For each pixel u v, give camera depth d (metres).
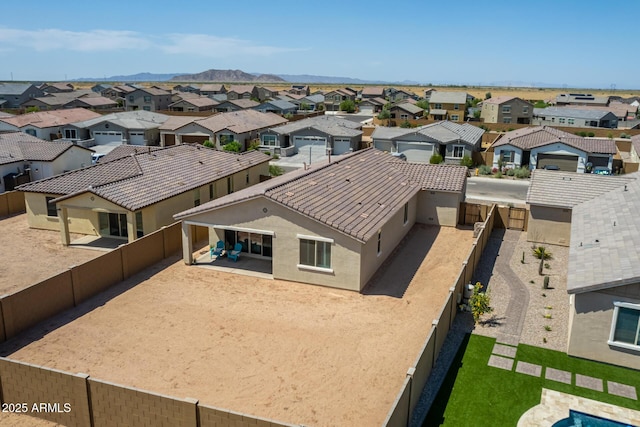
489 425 14.69
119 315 21.53
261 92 168.12
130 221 29.72
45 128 70.88
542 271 27.14
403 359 18.22
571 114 92.31
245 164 42.69
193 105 111.19
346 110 132.12
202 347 18.92
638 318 17.41
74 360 17.98
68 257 29.12
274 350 18.72
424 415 15.09
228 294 23.67
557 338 20.00
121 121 72.19
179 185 34.25
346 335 19.89
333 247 23.94
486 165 59.41
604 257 20.00
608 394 16.30
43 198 33.69
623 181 31.09
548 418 15.05
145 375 17.05
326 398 15.88
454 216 35.44
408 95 158.88
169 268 26.94
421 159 61.78
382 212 27.48
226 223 25.98
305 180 28.41
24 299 20.14
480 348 19.14
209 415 12.37
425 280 25.66
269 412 15.15
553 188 31.97
